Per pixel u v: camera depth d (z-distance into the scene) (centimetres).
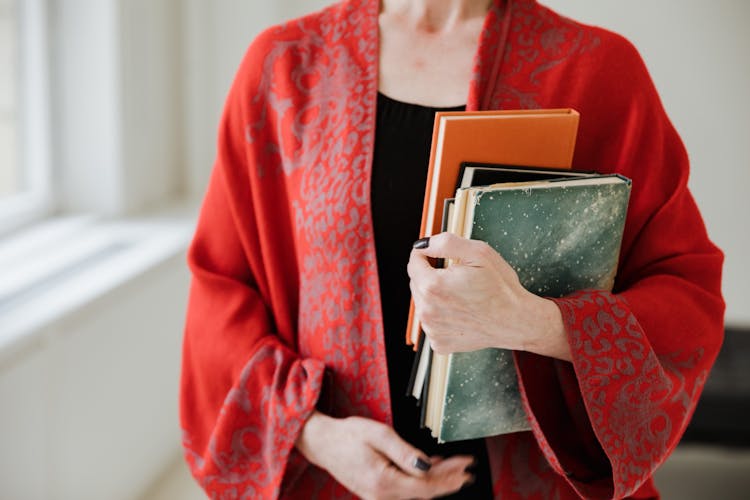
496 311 88
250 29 309
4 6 250
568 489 105
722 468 289
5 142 255
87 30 265
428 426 102
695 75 299
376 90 109
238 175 119
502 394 99
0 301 202
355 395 108
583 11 300
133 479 251
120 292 222
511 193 89
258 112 116
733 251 309
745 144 302
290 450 107
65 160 275
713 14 294
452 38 111
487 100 106
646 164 110
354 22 113
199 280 120
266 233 117
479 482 110
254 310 118
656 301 103
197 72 311
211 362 117
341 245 107
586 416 100
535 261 93
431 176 94
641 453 96
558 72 108
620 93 109
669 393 99
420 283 87
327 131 110
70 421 212
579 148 109
